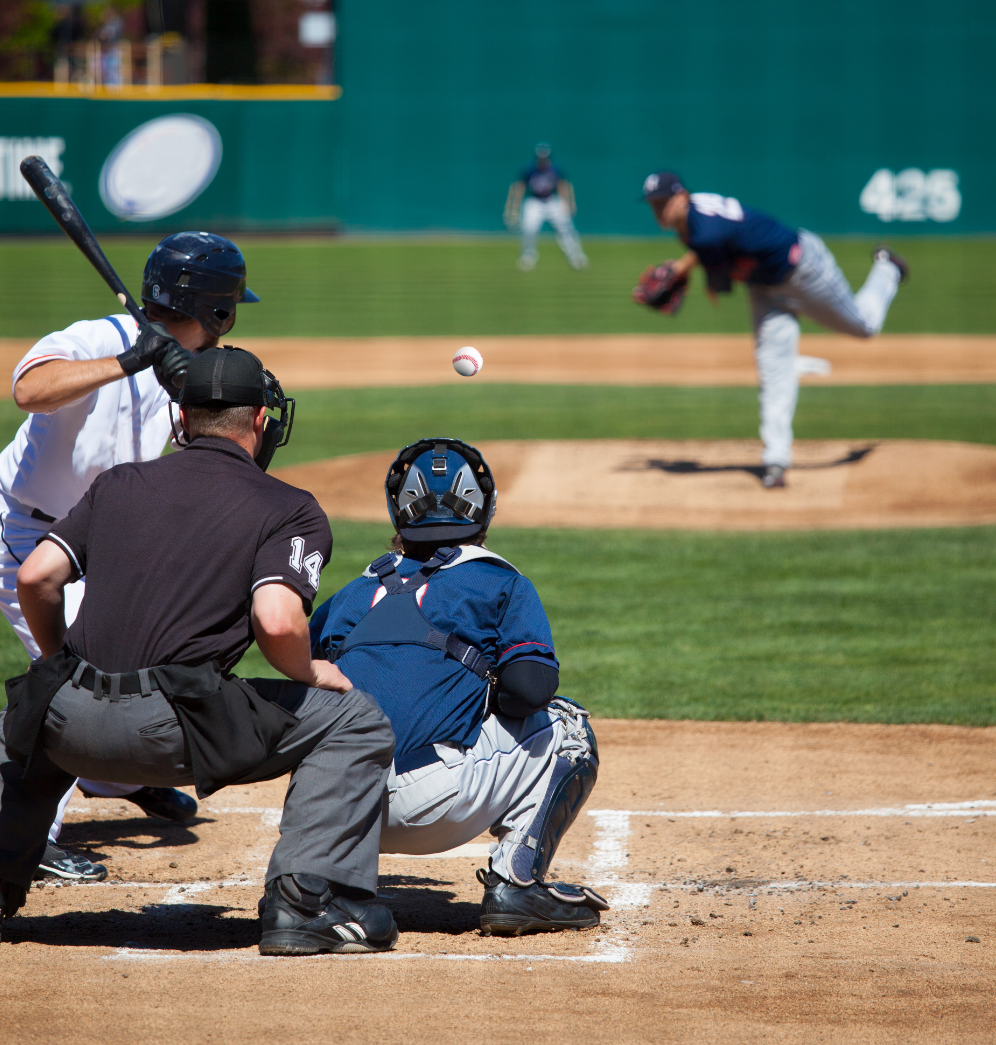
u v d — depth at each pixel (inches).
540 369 2477.9
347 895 452.8
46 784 449.4
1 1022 383.9
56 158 4628.4
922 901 519.2
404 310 3309.5
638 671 890.1
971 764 713.6
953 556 1218.0
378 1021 388.5
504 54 4884.4
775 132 4847.4
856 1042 379.2
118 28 5403.5
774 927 488.4
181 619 419.2
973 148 4810.5
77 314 2938.0
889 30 4746.6
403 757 457.7
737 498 1448.1
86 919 493.4
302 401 2069.4
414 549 488.4
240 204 4909.0
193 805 631.8
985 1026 391.9
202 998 405.4
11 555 544.7
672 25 4815.5
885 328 3056.1
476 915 510.9
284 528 429.1
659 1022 391.5
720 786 679.7
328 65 5748.0
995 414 1925.4
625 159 4968.0
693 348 2802.7
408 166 4985.2
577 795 491.2
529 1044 373.7
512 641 458.3
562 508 1423.5
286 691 439.8
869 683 863.1
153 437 561.6
